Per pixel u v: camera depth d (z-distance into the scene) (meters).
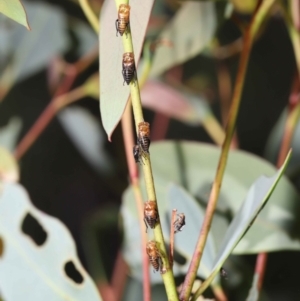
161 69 0.48
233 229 0.39
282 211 0.44
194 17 0.48
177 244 0.44
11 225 0.44
